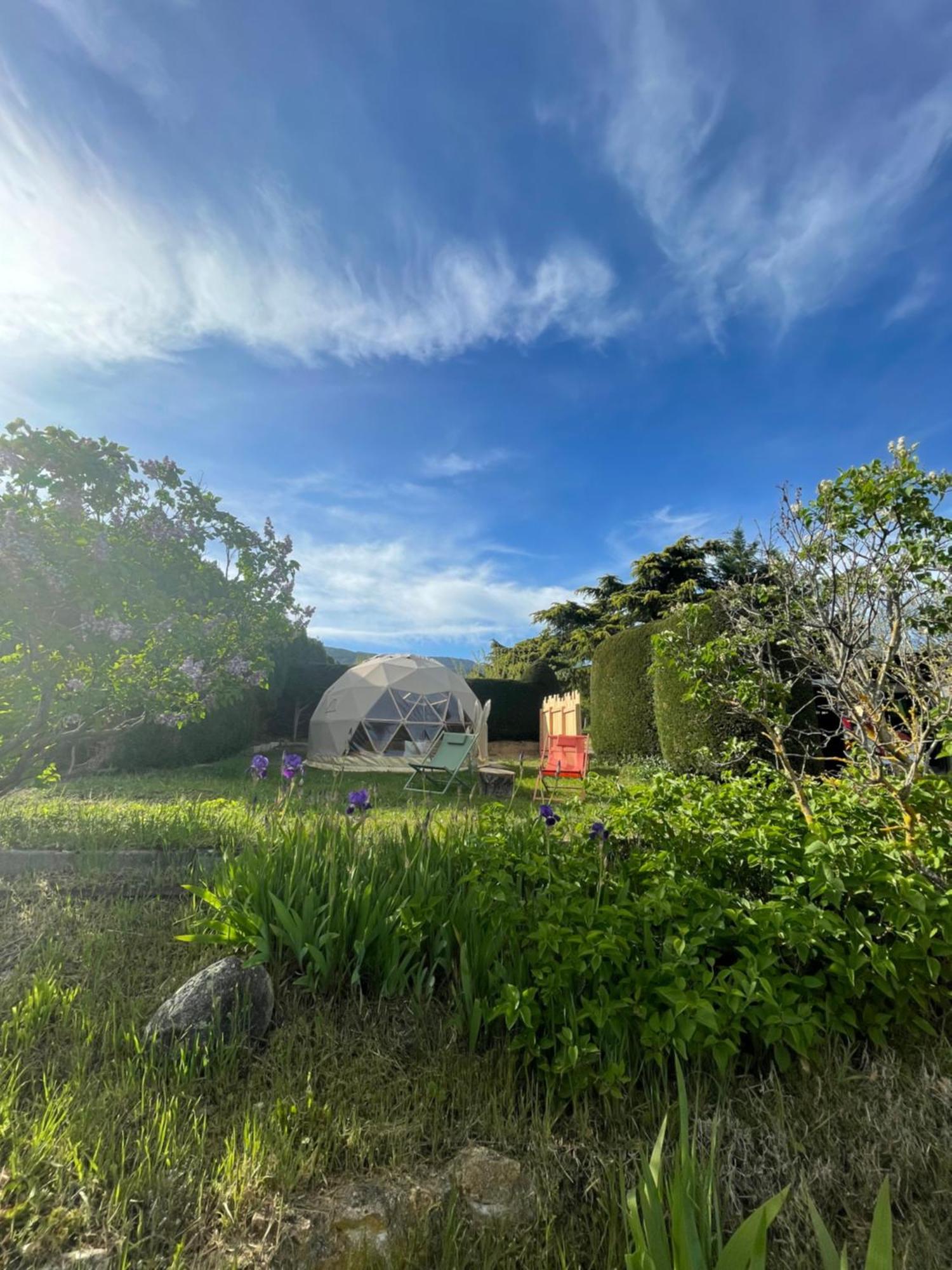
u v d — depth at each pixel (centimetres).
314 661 2225
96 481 446
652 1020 212
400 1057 237
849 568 340
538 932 243
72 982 283
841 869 258
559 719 1445
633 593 2630
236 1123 198
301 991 270
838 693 355
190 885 387
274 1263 150
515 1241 156
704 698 393
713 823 329
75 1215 158
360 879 306
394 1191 175
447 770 1038
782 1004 214
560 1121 207
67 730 493
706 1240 119
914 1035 237
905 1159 179
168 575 477
